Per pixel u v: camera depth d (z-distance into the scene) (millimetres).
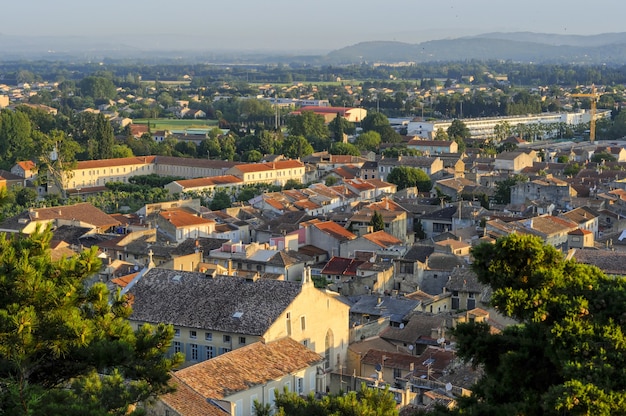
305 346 126188
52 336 66438
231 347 127062
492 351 85312
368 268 199000
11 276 67000
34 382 69312
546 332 80062
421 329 148375
